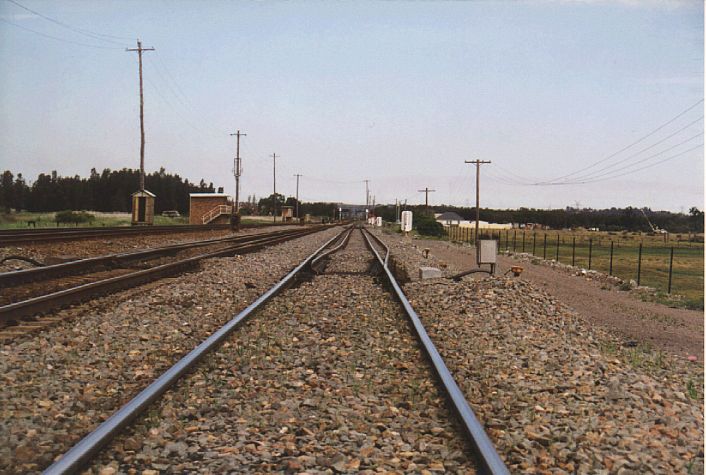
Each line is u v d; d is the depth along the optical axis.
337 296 13.62
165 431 5.11
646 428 5.52
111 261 17.53
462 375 7.14
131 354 7.93
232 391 6.29
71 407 5.73
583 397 6.40
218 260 21.05
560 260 42.22
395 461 4.59
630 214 155.12
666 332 13.09
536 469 4.50
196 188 196.25
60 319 9.76
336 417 5.51
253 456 4.65
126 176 171.75
